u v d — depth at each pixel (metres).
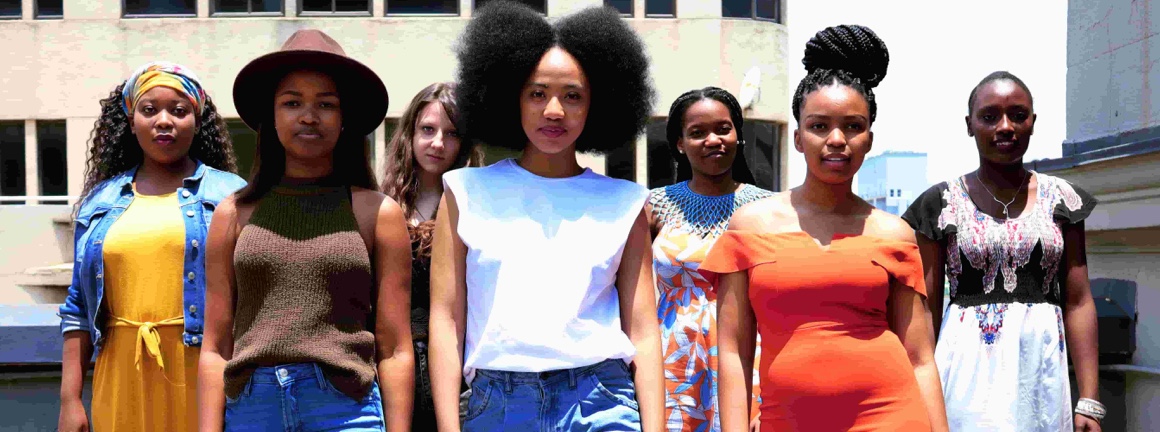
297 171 2.69
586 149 2.99
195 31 14.26
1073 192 3.33
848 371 2.56
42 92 14.51
